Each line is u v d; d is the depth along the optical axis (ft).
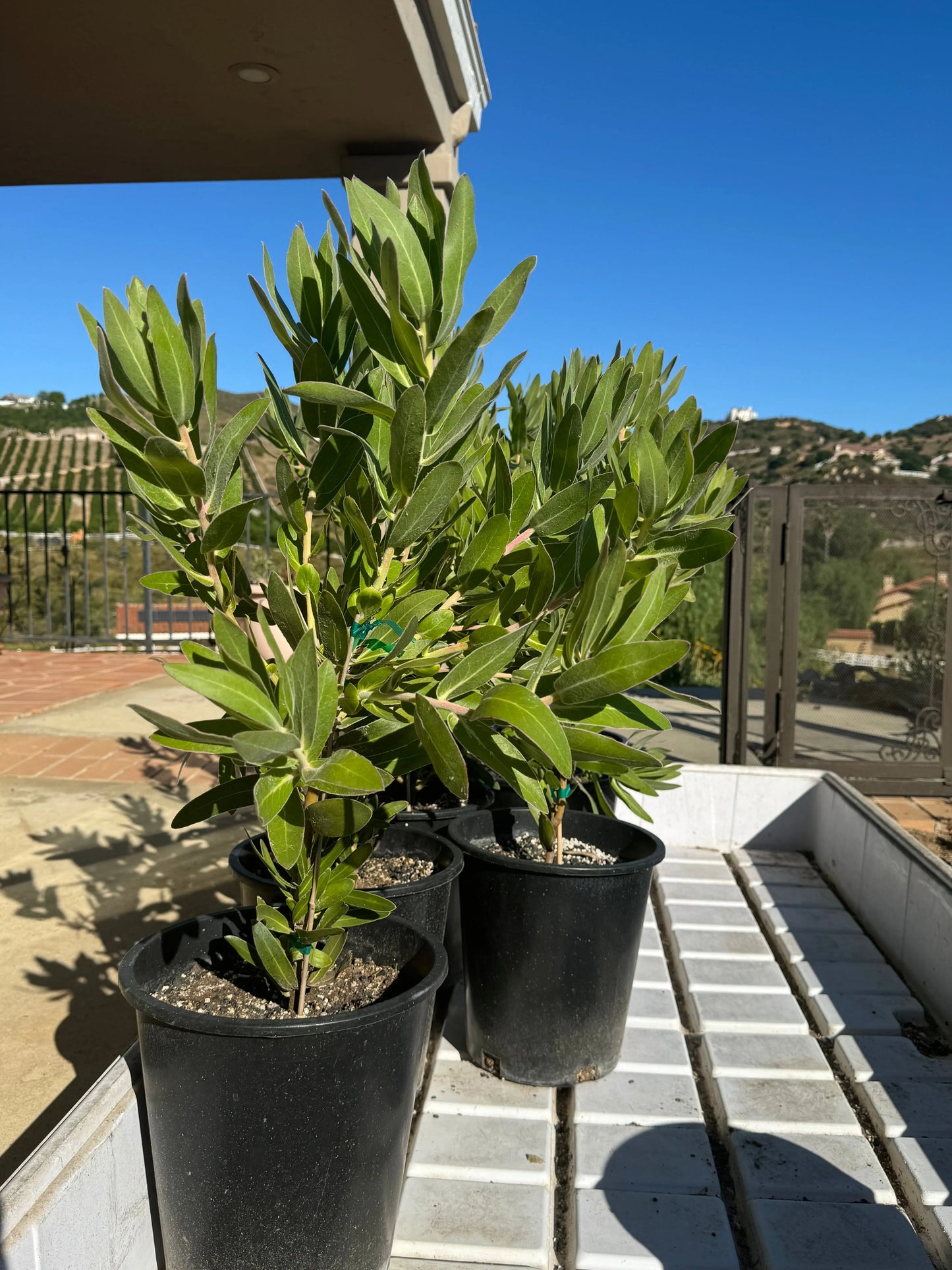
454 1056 7.22
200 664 3.63
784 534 14.02
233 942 4.69
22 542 33.12
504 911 6.63
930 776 14.33
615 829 7.96
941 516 14.14
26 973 7.77
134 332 3.55
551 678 4.54
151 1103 4.31
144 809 12.44
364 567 4.69
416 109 12.05
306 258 4.54
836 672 16.24
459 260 3.81
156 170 14.10
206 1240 4.28
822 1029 7.79
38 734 15.99
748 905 10.67
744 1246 5.39
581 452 5.16
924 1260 5.09
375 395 4.81
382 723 4.11
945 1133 6.16
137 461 3.87
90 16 9.82
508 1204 5.48
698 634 26.12
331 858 4.68
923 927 8.18
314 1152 4.18
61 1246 3.73
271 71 11.09
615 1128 6.26
